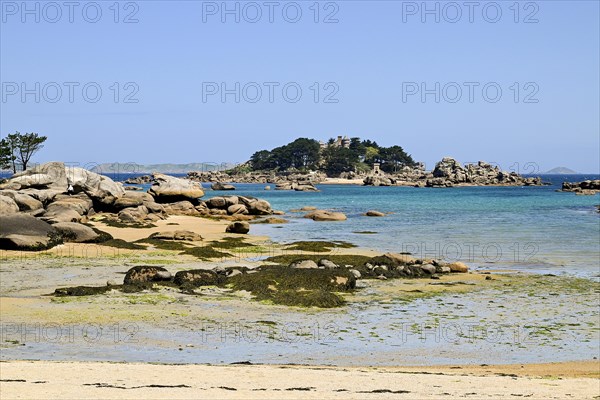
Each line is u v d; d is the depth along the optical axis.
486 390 15.40
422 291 31.81
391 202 125.38
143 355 20.02
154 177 92.62
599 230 65.06
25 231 43.75
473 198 141.62
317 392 14.56
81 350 20.33
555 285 33.72
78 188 73.12
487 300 29.75
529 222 75.94
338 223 76.00
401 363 19.97
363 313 26.88
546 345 22.33
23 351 19.97
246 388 14.81
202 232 61.28
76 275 34.22
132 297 28.31
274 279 31.31
